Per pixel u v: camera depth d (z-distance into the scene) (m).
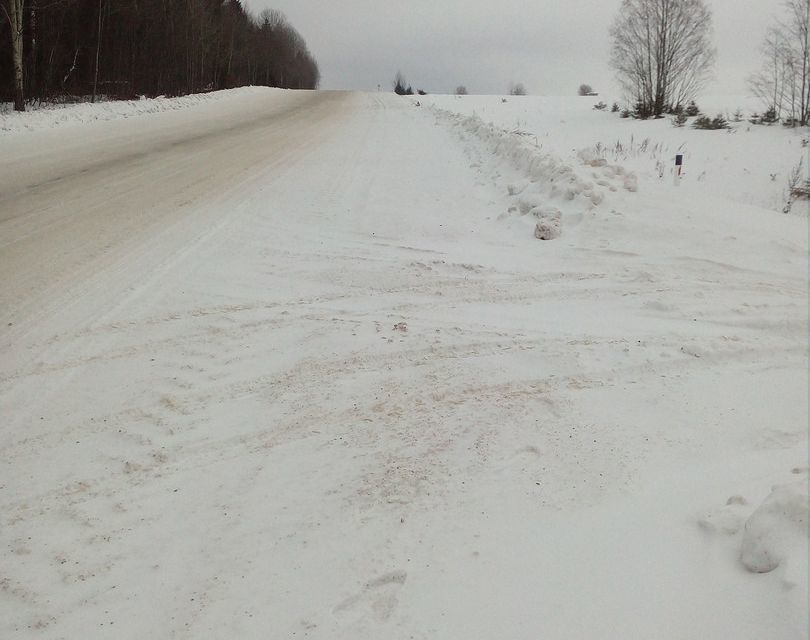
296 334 5.27
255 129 19.52
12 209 8.75
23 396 4.27
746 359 5.13
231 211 9.04
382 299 6.13
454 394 4.38
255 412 4.15
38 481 3.46
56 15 24.97
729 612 2.40
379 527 3.11
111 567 2.89
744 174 16.75
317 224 8.61
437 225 8.80
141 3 29.59
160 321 5.44
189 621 2.60
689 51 27.69
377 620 2.57
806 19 22.64
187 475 3.53
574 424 4.00
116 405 4.19
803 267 7.60
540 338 5.31
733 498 3.15
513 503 3.26
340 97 40.28
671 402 4.33
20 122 17.17
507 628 2.49
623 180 10.43
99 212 8.74
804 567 2.38
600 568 2.77
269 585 2.77
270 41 65.25
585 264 7.40
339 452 3.72
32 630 2.57
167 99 27.05
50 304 5.68
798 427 4.12
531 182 10.46
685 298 6.44
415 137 18.42
